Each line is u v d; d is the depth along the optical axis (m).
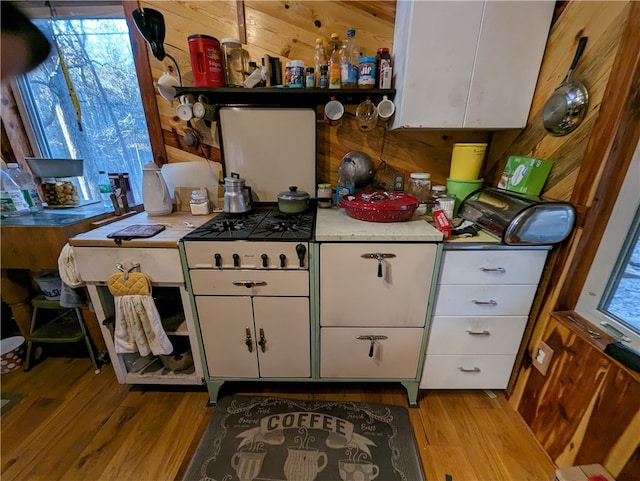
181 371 1.47
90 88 1.68
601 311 1.12
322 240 1.16
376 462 1.18
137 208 1.78
